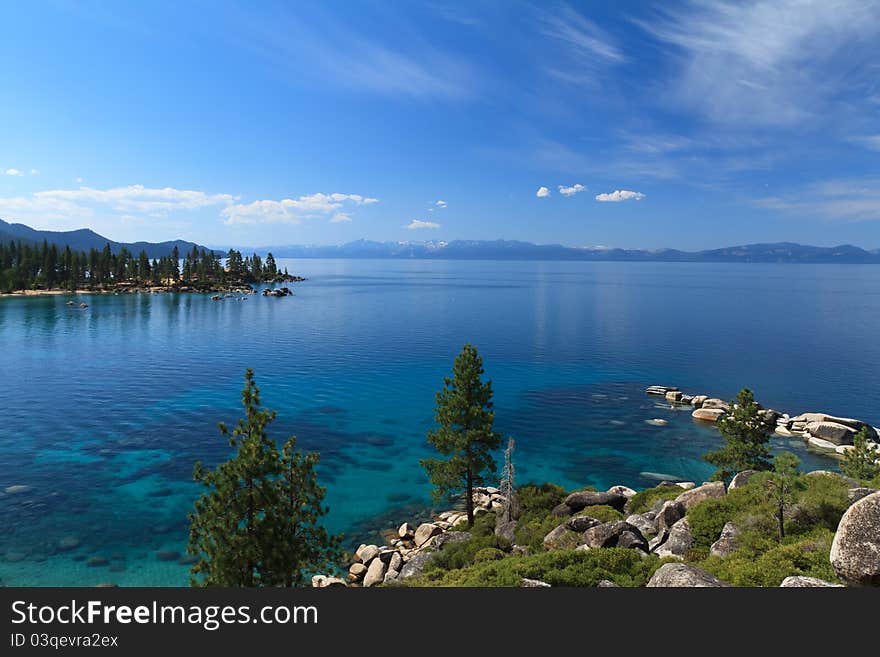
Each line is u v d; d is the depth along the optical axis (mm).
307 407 80125
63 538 38594
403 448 63438
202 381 92812
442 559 33312
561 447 65562
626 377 103250
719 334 156375
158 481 49594
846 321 186500
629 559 24688
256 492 21047
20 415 70625
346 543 40375
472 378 41344
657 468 59000
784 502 26719
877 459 44875
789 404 86000
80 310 191375
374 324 172250
